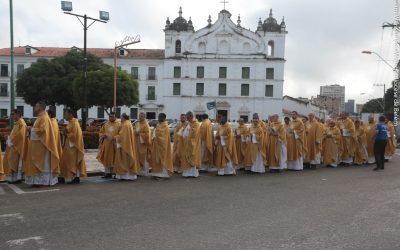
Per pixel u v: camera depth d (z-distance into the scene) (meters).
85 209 8.60
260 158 15.19
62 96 51.59
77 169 11.90
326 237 6.84
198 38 67.25
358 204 9.43
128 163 12.72
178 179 13.23
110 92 45.41
